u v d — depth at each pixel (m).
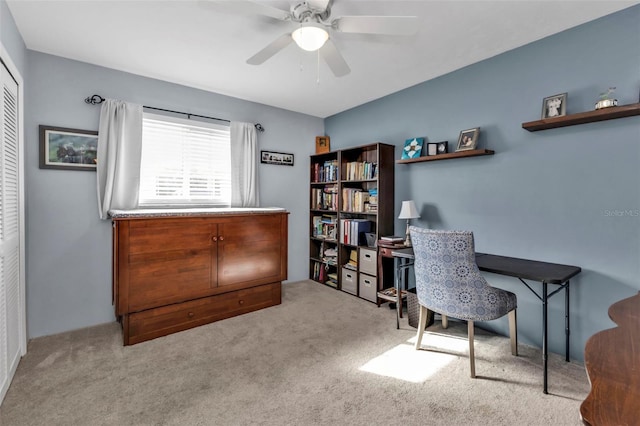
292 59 2.66
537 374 2.00
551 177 2.28
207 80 3.12
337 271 3.88
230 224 2.93
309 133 4.34
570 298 2.20
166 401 1.72
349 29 1.75
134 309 2.41
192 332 2.62
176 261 2.61
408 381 1.92
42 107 2.51
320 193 4.27
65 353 2.25
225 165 3.56
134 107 2.89
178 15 2.03
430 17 2.03
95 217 2.76
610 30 1.99
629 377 0.72
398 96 3.41
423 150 3.15
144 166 3.06
